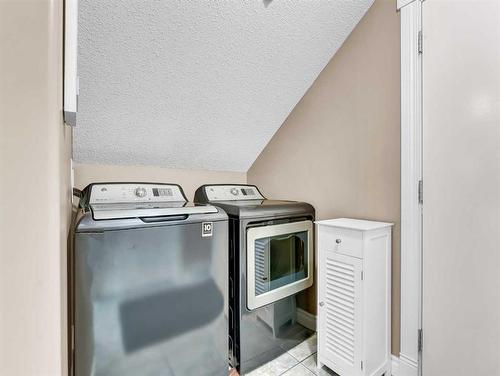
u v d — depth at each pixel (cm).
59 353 40
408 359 151
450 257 135
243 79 180
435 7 138
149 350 120
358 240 145
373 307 148
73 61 66
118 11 124
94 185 170
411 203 149
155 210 128
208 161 241
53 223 39
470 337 128
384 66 162
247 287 164
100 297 109
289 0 142
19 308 38
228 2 134
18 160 37
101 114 168
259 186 259
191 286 133
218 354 143
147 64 151
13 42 36
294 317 195
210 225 140
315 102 205
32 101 38
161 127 192
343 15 165
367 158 173
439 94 138
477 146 125
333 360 159
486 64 121
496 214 120
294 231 189
